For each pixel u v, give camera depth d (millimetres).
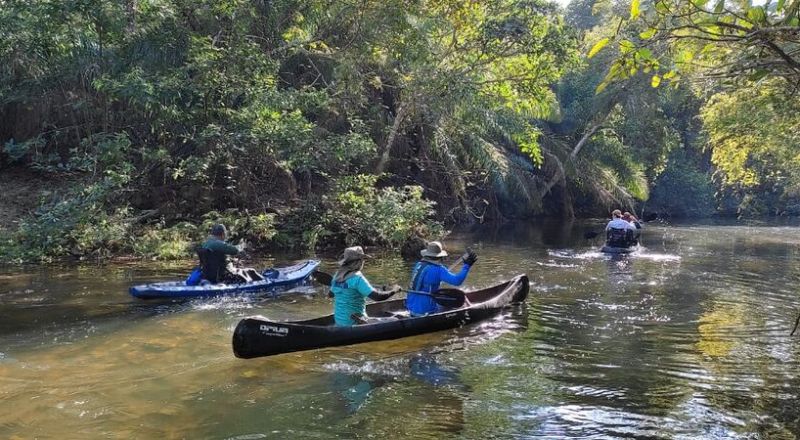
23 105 15695
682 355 6992
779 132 15969
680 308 9406
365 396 5680
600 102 27484
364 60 18125
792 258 15328
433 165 21250
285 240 15195
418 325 7645
